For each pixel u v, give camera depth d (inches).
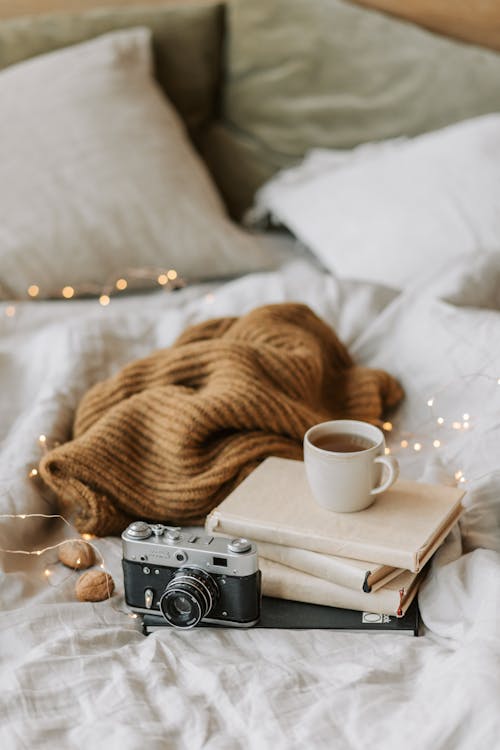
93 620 34.4
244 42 84.4
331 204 71.0
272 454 41.9
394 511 35.5
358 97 80.1
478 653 28.9
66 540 38.9
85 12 84.5
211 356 45.8
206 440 42.6
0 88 74.2
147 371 46.8
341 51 80.3
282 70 82.9
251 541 35.2
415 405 48.3
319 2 81.5
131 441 41.8
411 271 63.1
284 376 45.4
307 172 78.8
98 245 67.1
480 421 43.7
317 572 34.3
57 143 70.8
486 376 45.4
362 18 79.7
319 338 51.5
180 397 42.3
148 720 28.6
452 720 26.7
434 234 63.6
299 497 36.7
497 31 78.6
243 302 58.4
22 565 38.1
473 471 41.4
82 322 55.4
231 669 30.6
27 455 42.8
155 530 34.3
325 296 58.3
